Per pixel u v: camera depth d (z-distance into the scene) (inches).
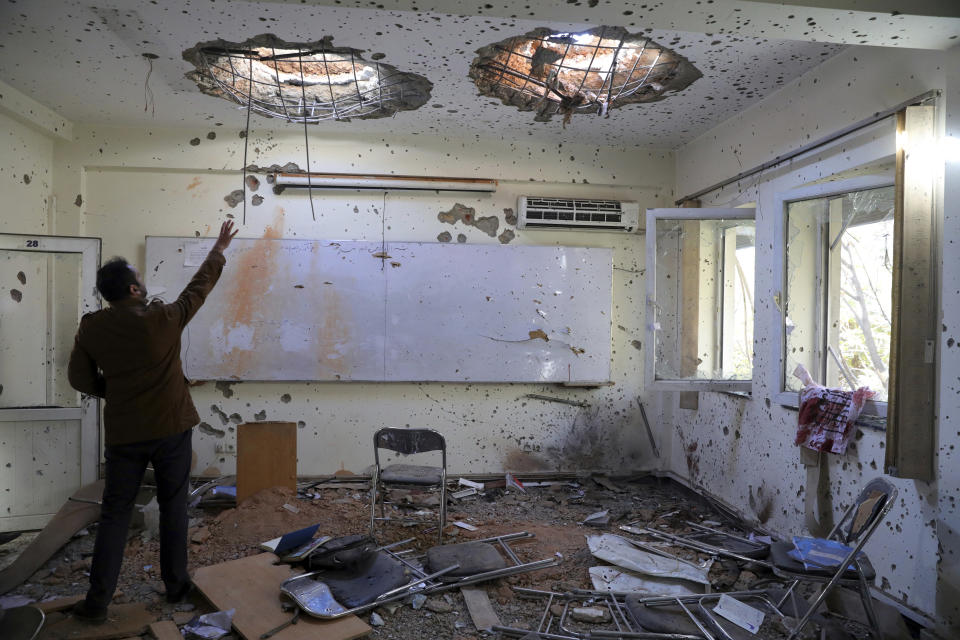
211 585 106.6
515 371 190.2
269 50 132.7
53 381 156.2
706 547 131.3
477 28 117.3
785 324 140.3
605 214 190.5
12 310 152.9
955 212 95.0
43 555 123.3
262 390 185.0
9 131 155.1
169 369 99.4
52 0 107.2
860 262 177.8
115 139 178.1
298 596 100.7
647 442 199.5
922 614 100.5
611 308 195.0
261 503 147.5
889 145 109.7
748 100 152.0
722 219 162.7
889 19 87.4
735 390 156.3
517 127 178.4
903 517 105.7
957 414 94.2
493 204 191.8
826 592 94.6
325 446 186.7
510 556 128.0
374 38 122.3
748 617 101.7
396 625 99.6
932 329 99.5
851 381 138.3
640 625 99.8
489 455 192.2
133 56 131.0
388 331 186.2
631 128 177.0
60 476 154.9
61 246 155.6
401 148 187.0
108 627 95.7
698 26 92.0
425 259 187.6
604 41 126.7
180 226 182.1
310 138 184.4
